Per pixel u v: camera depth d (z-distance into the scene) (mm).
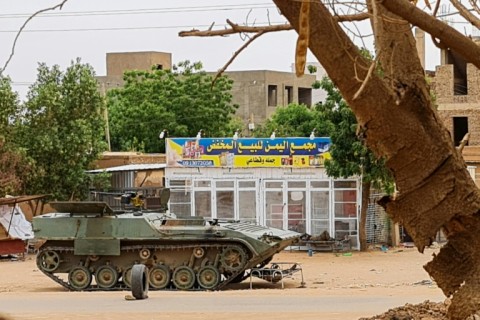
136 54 135375
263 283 42719
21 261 58375
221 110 98938
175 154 63281
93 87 68250
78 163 66938
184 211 63125
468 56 11516
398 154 12820
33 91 67688
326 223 61344
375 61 10070
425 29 11398
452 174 12977
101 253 41000
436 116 12984
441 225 13141
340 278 43812
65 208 41344
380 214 64812
